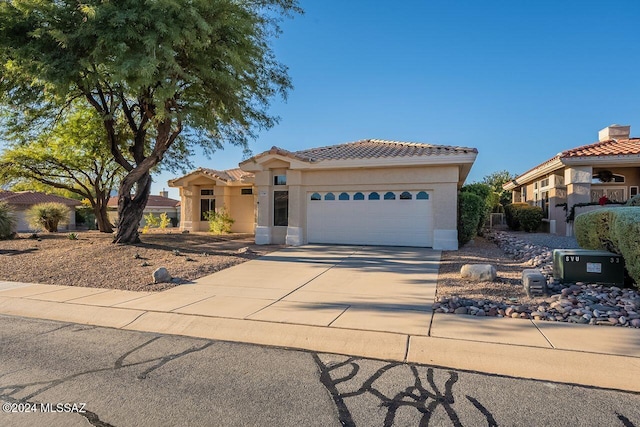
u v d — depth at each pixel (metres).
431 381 4.31
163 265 11.09
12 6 10.66
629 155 16.62
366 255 13.16
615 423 3.47
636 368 4.45
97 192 23.62
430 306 7.01
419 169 14.94
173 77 11.79
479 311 6.51
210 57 12.38
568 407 3.74
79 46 11.05
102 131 19.16
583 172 17.45
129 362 4.91
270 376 4.48
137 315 6.80
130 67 10.00
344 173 15.86
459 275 9.57
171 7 10.27
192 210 26.11
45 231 24.80
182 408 3.78
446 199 14.62
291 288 8.61
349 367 4.71
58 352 5.25
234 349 5.36
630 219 7.05
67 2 10.73
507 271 9.98
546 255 11.00
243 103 15.23
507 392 4.05
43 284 9.30
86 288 8.84
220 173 26.44
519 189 28.45
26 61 10.59
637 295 6.99
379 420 3.55
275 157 16.25
